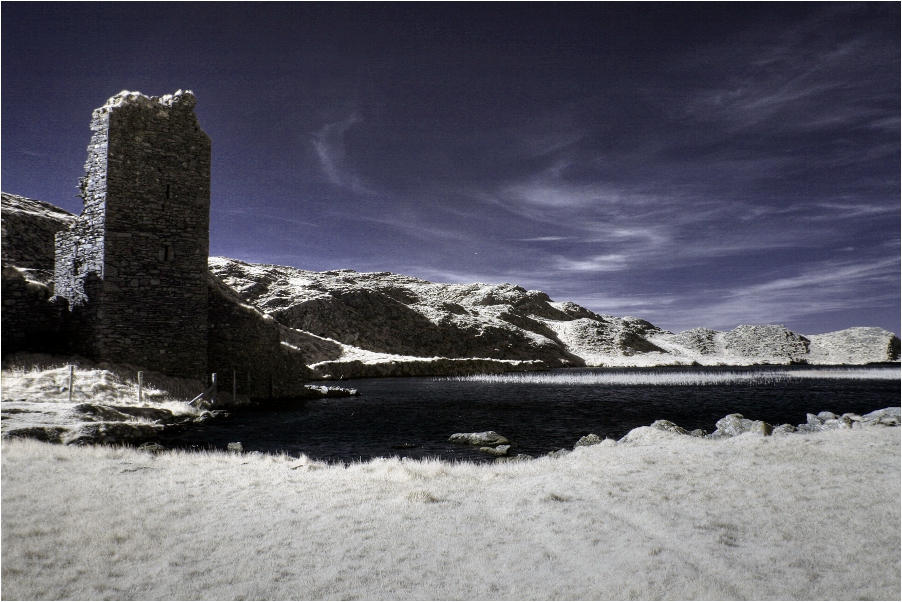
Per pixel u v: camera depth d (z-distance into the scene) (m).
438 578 6.31
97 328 24.84
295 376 35.38
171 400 23.95
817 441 14.86
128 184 26.08
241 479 10.47
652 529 8.04
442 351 106.25
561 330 160.25
